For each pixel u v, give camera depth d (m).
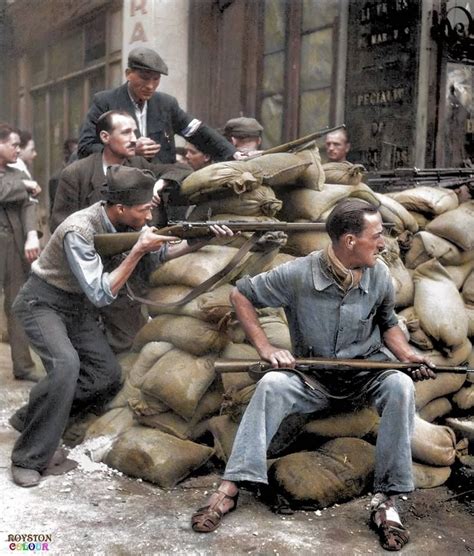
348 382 3.24
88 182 4.23
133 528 3.05
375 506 3.09
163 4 7.94
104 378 3.86
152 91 4.62
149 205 3.59
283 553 2.87
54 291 3.68
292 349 3.35
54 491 3.39
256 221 3.78
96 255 3.54
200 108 7.98
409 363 3.17
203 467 3.62
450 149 5.81
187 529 3.04
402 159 5.88
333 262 3.15
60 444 3.97
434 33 5.68
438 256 4.16
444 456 3.50
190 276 3.72
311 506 3.20
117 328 4.23
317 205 3.95
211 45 7.91
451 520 3.21
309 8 6.80
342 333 3.21
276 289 3.25
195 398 3.54
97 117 4.63
